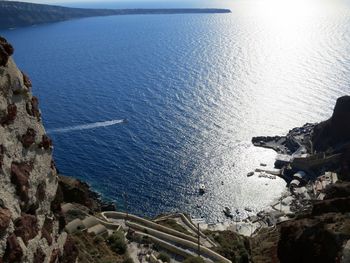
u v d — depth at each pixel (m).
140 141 182.25
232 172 162.75
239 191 151.50
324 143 186.12
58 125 199.50
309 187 154.75
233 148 179.88
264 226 128.50
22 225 17.36
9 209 16.80
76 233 61.12
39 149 20.62
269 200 147.25
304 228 79.50
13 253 16.17
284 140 188.00
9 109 18.47
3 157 17.27
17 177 17.81
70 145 179.38
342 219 77.69
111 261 50.41
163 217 102.38
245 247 90.38
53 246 20.72
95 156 170.00
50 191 21.17
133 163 165.12
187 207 141.50
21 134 19.16
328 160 168.38
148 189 149.75
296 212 134.62
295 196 148.88
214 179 157.38
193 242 72.62
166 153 173.00
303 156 173.12
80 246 54.28
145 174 158.25
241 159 172.00
